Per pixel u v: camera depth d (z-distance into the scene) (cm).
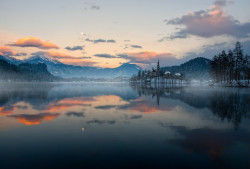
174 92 4450
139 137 916
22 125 1191
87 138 905
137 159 652
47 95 3778
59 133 1002
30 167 597
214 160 645
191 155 689
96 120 1339
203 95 3303
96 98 3120
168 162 628
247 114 1508
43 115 1549
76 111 1758
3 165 612
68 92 4856
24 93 4334
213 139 879
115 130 1055
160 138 898
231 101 2341
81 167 591
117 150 742
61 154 705
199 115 1492
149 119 1361
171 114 1555
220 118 1367
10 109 1892
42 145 808
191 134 963
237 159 654
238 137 908
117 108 1939
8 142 852
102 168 582
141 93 4291
